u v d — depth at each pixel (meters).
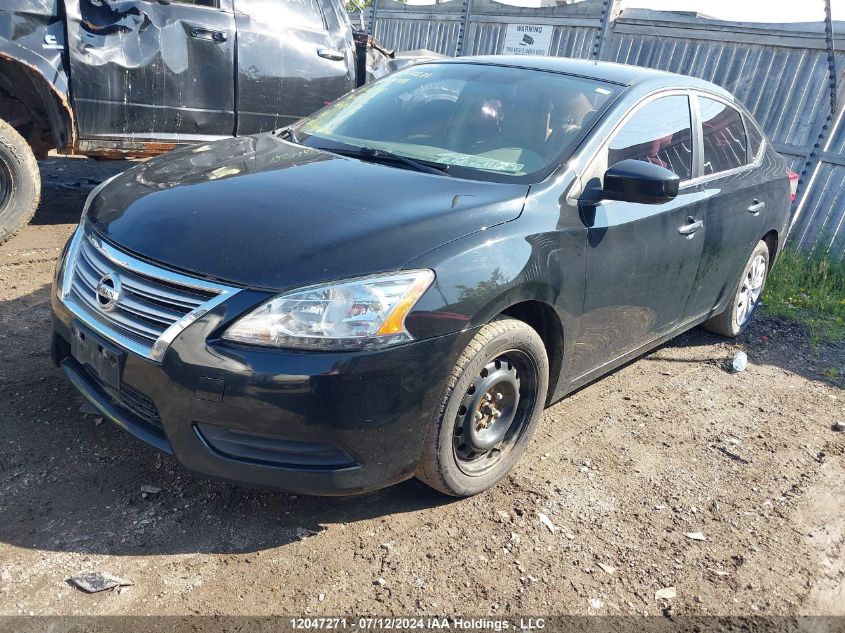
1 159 4.96
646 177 3.09
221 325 2.45
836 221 7.72
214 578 2.55
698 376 4.85
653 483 3.50
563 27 9.88
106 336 2.66
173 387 2.48
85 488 2.90
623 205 3.46
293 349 2.43
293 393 2.42
